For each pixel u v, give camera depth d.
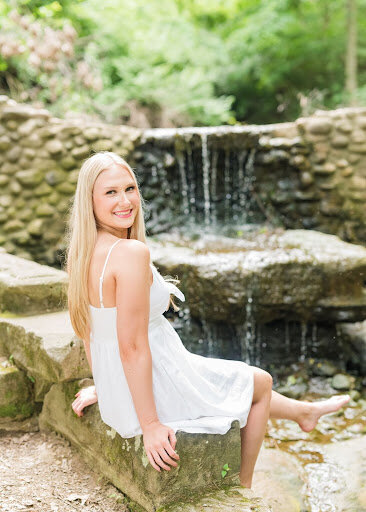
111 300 1.73
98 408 2.12
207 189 5.46
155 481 1.76
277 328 4.34
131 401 1.79
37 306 2.84
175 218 5.32
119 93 7.51
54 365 2.25
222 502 1.77
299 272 4.03
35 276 2.93
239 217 5.48
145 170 5.17
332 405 2.31
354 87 9.91
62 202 4.87
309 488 2.68
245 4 10.73
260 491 2.53
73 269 1.79
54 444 2.36
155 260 4.13
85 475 2.14
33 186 4.80
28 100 6.76
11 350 2.61
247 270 3.98
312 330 4.36
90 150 4.93
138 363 1.67
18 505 1.87
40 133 4.84
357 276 4.11
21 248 4.77
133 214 1.81
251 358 4.25
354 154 5.15
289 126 5.28
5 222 4.73
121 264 1.68
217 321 4.23
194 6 10.12
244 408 1.90
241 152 5.30
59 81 6.63
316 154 5.16
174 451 1.69
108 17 7.96
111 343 1.79
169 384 1.81
